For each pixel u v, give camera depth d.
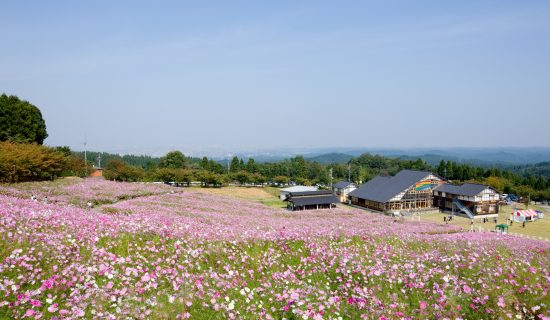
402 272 12.25
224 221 28.02
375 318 8.57
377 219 45.28
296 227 25.34
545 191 114.38
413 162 160.75
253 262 13.36
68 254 11.04
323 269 13.11
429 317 8.64
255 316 8.65
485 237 25.97
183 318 7.80
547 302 9.23
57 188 44.03
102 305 7.95
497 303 8.88
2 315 7.17
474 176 133.38
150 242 13.73
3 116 64.44
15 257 9.66
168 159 130.38
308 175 156.25
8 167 45.66
